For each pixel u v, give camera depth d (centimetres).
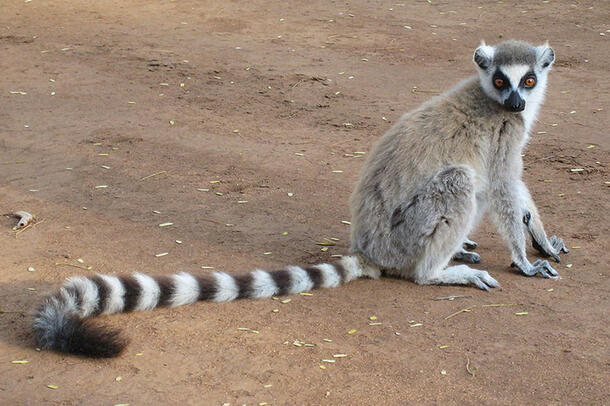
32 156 330
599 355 248
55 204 302
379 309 261
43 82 385
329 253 281
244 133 348
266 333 254
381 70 406
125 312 259
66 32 468
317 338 252
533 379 243
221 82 388
